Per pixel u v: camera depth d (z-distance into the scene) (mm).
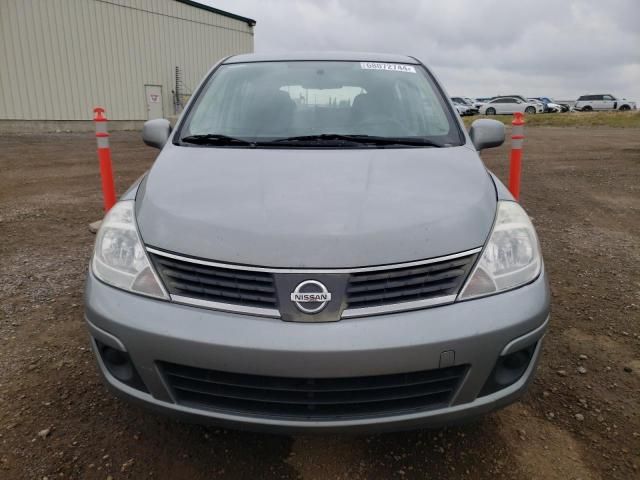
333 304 1774
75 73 20391
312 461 2146
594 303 3668
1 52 18422
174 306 1852
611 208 6863
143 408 1950
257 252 1831
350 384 1781
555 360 2898
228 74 3322
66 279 4031
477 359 1823
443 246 1895
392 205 2020
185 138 2859
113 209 2254
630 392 2613
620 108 45000
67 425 2318
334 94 3098
